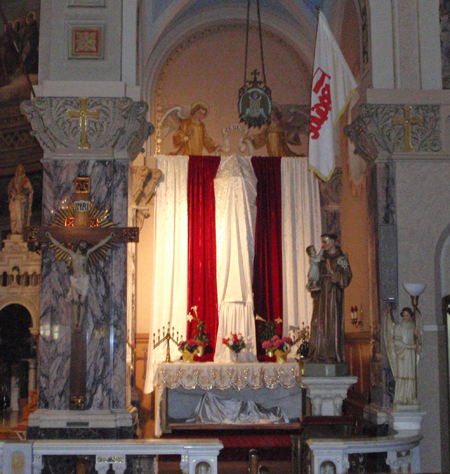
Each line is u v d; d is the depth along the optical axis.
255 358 12.22
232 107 14.38
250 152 14.27
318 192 13.30
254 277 12.98
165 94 14.32
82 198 9.80
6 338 14.88
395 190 10.27
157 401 11.29
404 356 9.52
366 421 10.20
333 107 9.91
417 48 10.56
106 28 10.22
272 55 14.59
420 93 10.38
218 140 14.28
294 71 14.58
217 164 13.24
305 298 12.99
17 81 16.48
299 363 11.02
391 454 8.00
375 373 10.10
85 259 9.56
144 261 13.46
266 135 14.34
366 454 9.16
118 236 9.70
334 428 8.93
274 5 14.07
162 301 12.73
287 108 14.47
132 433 9.35
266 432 11.29
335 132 13.09
